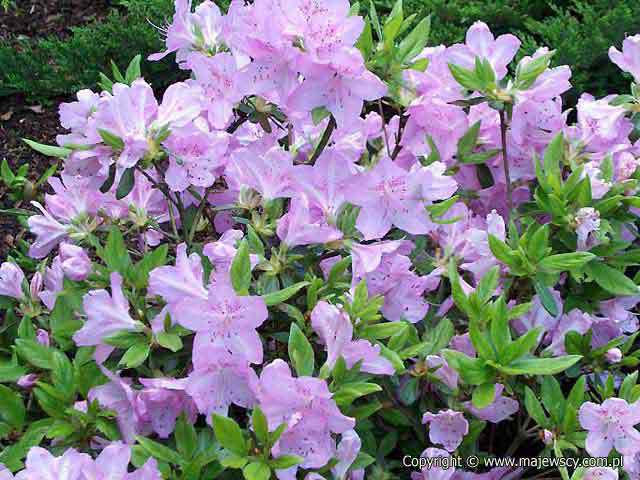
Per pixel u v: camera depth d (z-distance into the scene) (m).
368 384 0.44
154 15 1.29
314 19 0.45
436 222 0.52
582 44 1.11
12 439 0.50
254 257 0.49
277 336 0.50
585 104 0.59
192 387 0.44
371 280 0.53
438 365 0.51
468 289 0.53
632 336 0.56
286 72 0.48
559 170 0.56
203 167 0.52
